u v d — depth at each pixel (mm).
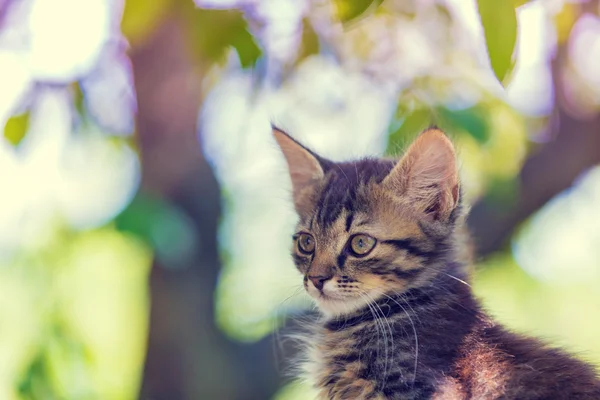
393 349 853
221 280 1084
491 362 830
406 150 879
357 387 855
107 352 1271
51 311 1014
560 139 1042
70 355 1007
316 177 912
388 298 871
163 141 1032
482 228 1032
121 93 1000
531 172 1041
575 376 819
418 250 871
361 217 873
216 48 859
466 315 864
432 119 937
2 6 909
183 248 960
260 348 1055
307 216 902
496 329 856
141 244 970
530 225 1089
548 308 1201
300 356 919
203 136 1047
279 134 927
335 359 874
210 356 1041
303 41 916
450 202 868
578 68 1033
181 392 1035
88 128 972
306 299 937
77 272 1071
